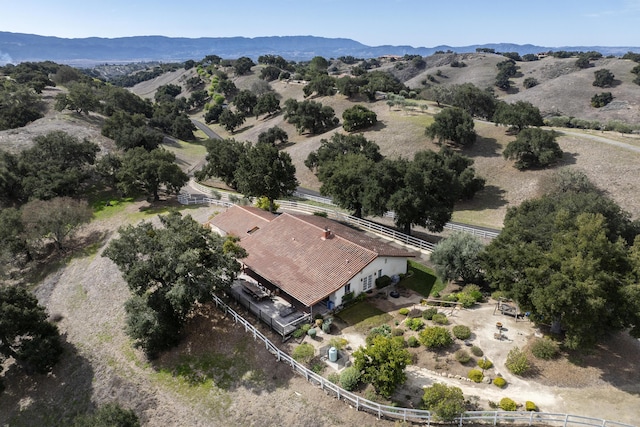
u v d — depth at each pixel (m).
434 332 29.70
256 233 44.12
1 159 65.31
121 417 24.86
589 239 28.30
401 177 50.06
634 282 26.75
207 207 60.78
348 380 26.81
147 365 34.03
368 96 127.56
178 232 34.06
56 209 52.47
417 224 50.00
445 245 38.91
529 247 30.06
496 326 31.88
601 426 22.81
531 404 24.42
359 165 53.72
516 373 27.09
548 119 115.00
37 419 32.88
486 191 74.12
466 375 27.31
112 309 41.50
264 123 137.75
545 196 46.06
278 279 36.19
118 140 84.94
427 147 89.50
